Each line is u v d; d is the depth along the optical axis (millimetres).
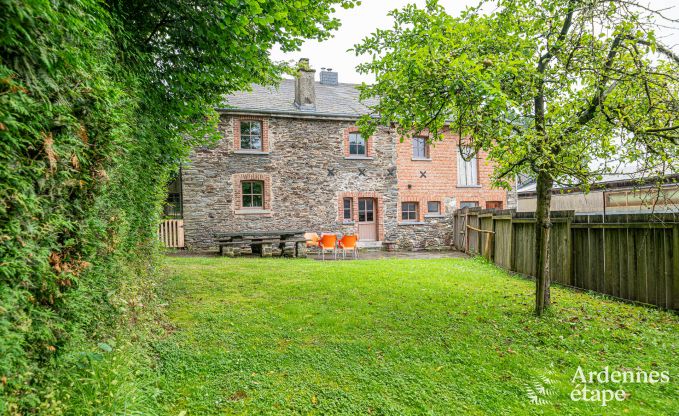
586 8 3859
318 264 9125
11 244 1517
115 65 2988
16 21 1397
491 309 5141
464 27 4023
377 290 6160
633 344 3928
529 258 7652
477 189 15633
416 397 2967
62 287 2051
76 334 2229
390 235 14695
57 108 1779
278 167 13359
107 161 2494
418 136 15148
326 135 13953
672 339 4031
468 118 4203
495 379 3275
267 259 10406
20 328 1567
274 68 5797
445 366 3490
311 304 5258
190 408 2703
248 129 13266
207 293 5742
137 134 3732
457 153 15508
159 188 5707
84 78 2041
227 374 3217
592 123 4379
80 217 2205
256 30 4176
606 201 10328
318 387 3074
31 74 1578
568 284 6730
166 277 6594
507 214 8758
